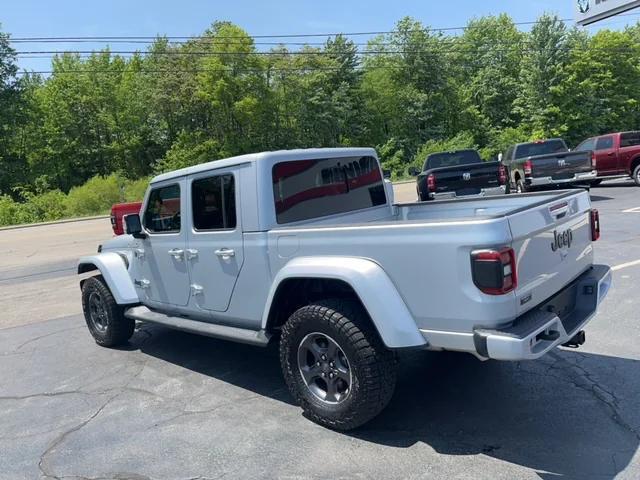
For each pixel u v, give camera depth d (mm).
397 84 57656
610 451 3168
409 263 3217
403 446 3400
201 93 50000
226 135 53812
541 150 16172
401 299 3283
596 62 49031
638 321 5355
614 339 4934
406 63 56906
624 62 50656
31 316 7969
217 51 50656
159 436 3805
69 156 54281
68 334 6758
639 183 17172
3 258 15688
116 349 5961
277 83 54906
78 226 25188
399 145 54625
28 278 11711
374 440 3506
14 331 7133
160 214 5051
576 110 48031
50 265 13477
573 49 47875
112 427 4008
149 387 4766
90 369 5367
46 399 4668
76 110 54188
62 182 54500
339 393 3650
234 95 51844
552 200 3576
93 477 3322
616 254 8320
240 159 4129
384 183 5211
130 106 55438
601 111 49406
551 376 4270
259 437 3668
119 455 3572
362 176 4930
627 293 6289
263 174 4020
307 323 3629
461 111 56500
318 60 54938
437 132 55906
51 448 3746
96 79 55281
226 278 4363
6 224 33344
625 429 3402
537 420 3605
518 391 4066
